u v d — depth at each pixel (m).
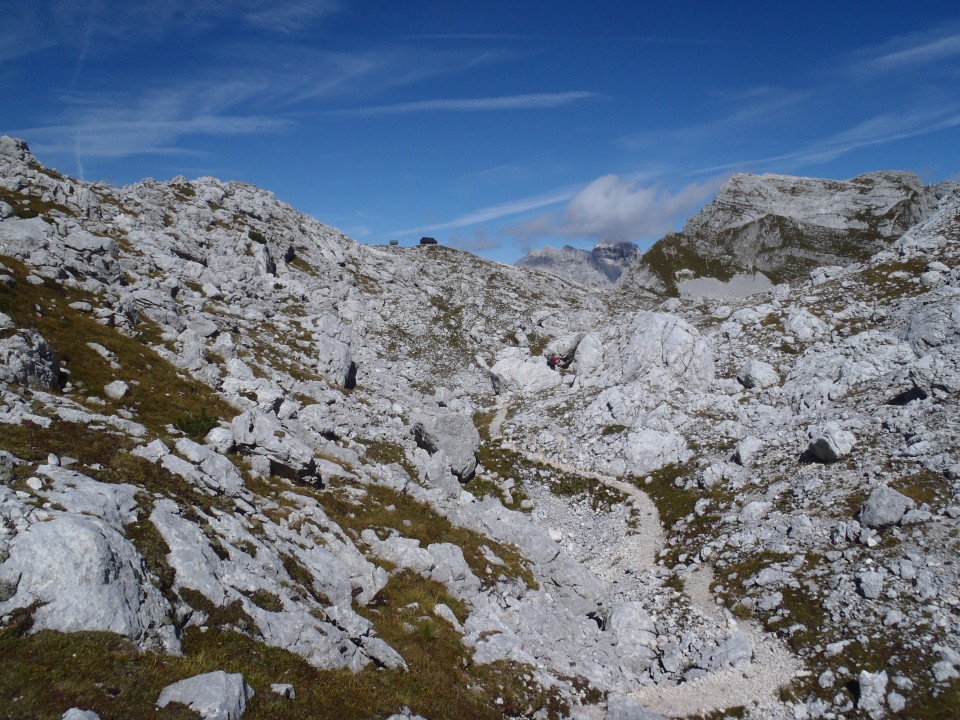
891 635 25.59
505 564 31.36
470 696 19.55
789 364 59.59
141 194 78.44
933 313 52.16
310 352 61.34
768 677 25.83
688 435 54.06
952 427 37.03
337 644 17.61
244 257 77.12
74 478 17.47
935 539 29.69
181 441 24.25
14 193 51.19
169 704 12.23
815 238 193.62
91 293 37.88
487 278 121.06
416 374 80.94
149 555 16.03
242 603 16.62
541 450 60.03
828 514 35.31
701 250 199.75
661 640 29.22
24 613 12.63
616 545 42.75
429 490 35.66
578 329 100.56
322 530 24.88
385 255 124.56
